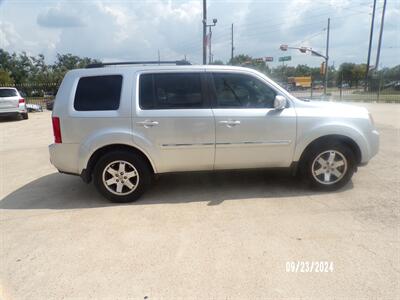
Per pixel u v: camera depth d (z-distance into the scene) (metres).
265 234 3.08
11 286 2.40
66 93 3.81
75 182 4.95
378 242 2.88
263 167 4.13
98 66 3.94
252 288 2.30
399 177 4.70
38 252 2.87
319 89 50.84
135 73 3.86
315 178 4.14
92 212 3.73
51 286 2.39
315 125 3.99
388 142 7.30
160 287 2.34
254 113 3.90
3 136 9.83
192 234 3.12
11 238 3.14
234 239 3.00
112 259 2.72
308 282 2.35
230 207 3.76
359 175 4.82
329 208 3.65
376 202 3.79
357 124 4.05
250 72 3.97
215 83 3.91
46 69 55.31
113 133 3.75
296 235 3.04
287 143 4.00
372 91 34.19
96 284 2.40
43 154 7.08
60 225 3.40
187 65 3.95
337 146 4.05
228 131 3.88
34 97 26.41
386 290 2.25
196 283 2.38
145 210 3.74
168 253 2.79
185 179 4.83
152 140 3.81
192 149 3.89
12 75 52.50
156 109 3.81
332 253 2.72
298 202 3.85
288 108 4.00
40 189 4.63
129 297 2.25
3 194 4.45
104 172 3.90
